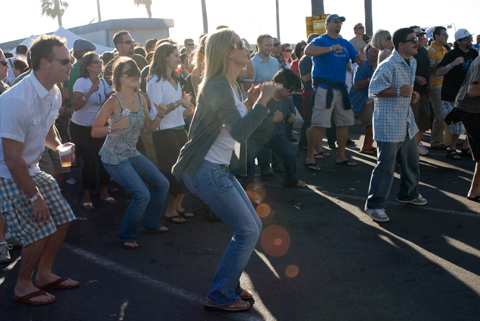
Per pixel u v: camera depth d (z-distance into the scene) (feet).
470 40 30.07
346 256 16.38
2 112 12.05
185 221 20.57
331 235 18.39
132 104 17.04
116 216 21.74
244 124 11.28
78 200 24.49
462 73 30.30
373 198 19.44
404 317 12.50
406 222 19.43
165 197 18.85
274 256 16.62
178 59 19.54
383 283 14.35
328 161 30.94
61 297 14.17
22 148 12.37
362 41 40.83
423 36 35.55
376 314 12.69
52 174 19.04
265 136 23.91
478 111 21.17
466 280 14.35
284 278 14.96
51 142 14.55
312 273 15.23
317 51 27.76
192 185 12.32
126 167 17.49
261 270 15.57
